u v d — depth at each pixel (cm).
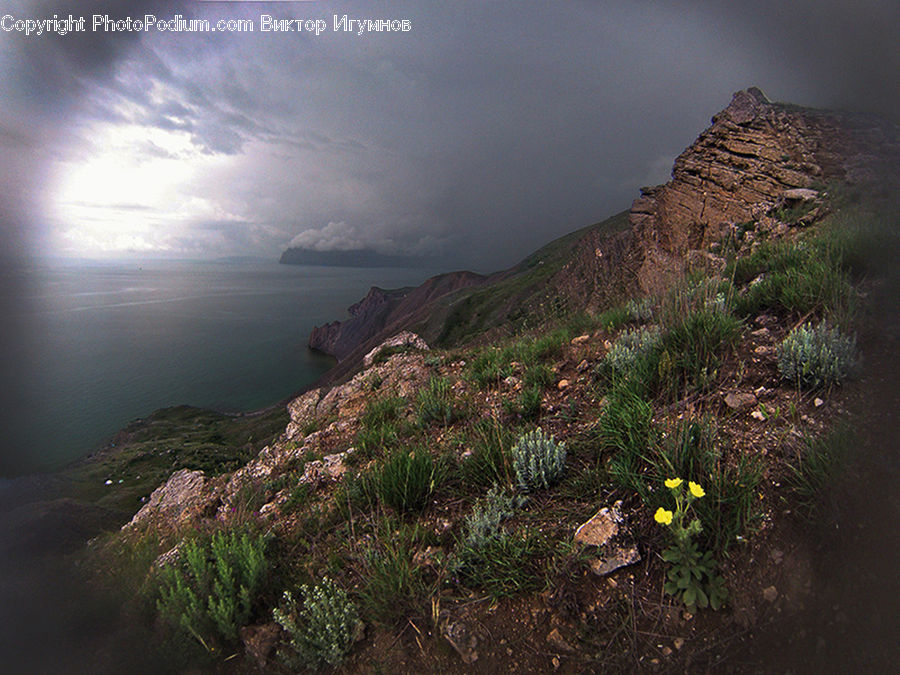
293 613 265
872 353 311
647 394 370
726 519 236
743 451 275
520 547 264
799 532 223
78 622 301
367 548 308
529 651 221
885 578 194
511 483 330
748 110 1178
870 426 251
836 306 373
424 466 359
